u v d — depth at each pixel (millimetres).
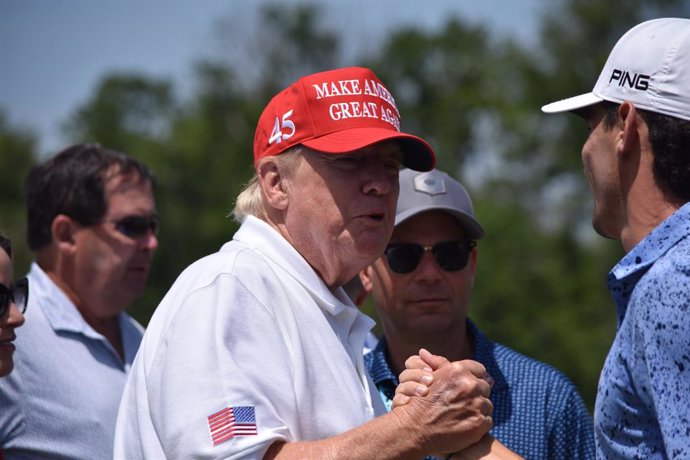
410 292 4160
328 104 3182
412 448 2830
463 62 33500
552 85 30078
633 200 2820
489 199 28375
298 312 3072
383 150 3211
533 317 24062
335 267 3197
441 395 2859
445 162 31047
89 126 35250
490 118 31141
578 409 3908
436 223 4195
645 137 2785
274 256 3125
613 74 2883
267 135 3262
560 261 25797
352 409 3045
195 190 32406
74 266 4867
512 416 3857
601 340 24062
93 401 4402
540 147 29359
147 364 2938
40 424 4277
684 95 2719
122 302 4957
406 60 33656
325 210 3146
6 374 3646
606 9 29812
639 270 2668
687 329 2463
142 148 33188
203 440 2746
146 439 2877
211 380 2803
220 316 2891
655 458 2604
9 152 36688
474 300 24203
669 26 2832
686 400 2441
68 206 4867
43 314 4535
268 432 2789
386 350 4285
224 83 34188
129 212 4945
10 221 33719
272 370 2898
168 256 30969
